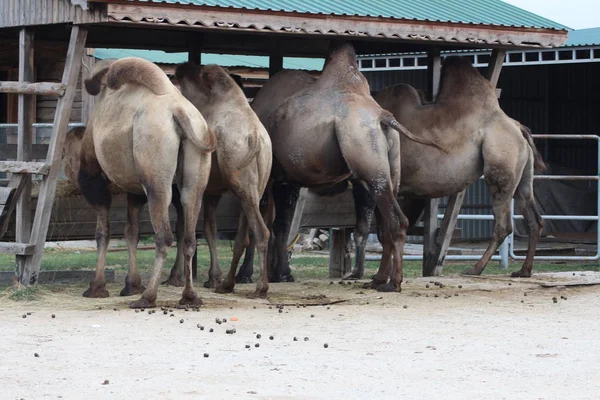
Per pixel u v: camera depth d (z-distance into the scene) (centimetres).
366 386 830
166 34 1784
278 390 813
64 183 1523
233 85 1377
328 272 1906
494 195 1622
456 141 1605
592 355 973
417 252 2364
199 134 1231
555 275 1733
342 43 1484
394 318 1203
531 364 927
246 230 1416
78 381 839
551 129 3166
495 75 1772
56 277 1588
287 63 2712
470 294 1458
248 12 1359
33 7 1425
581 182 3014
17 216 1434
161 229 1236
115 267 1905
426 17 1575
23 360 923
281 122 1478
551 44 1684
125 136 1255
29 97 1452
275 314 1218
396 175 1452
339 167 1457
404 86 1656
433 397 796
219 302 1309
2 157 1550
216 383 836
